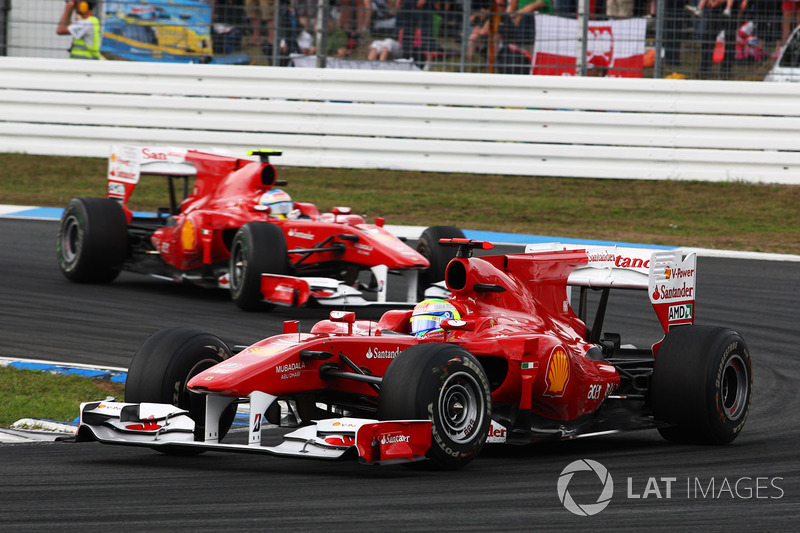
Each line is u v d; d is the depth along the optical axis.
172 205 48.28
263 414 20.88
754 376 34.50
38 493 19.38
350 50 74.62
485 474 21.45
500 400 23.94
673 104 67.56
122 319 40.25
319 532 16.92
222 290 47.22
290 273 41.56
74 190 70.19
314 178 71.50
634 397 26.47
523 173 69.50
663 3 70.88
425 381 20.48
